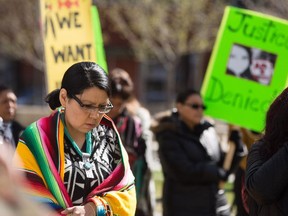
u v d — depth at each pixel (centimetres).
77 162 773
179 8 4931
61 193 746
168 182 1324
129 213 777
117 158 811
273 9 4028
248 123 1365
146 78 6675
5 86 1341
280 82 1377
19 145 767
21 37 5347
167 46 5241
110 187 776
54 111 794
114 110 1345
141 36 5397
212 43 5191
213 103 1380
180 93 1345
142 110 1502
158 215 1945
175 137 1312
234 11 1386
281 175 750
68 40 1300
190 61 6359
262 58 1383
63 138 770
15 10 5319
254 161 797
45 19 1297
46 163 749
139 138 1366
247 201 877
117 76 1356
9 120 1345
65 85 773
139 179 1366
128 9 5100
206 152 1328
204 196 1298
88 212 747
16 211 367
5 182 375
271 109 794
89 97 755
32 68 7025
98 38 1341
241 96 1376
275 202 767
